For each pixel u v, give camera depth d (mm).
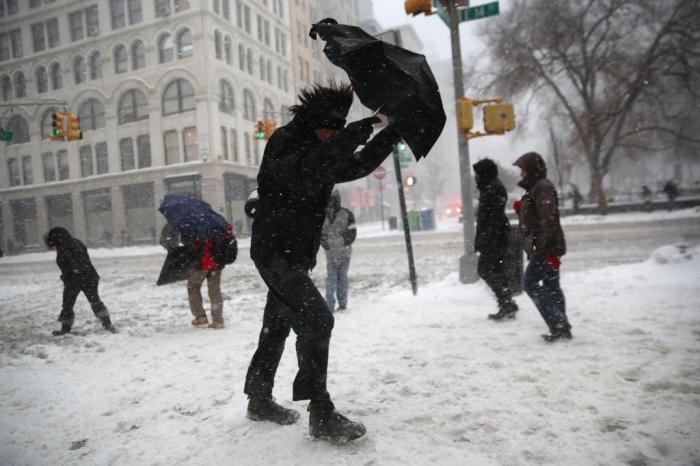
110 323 6484
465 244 7848
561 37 26656
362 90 2391
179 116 34906
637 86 26344
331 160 2232
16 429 3285
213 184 34094
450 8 8172
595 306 5824
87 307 8711
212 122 34062
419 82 2314
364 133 2260
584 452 2516
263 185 2660
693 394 3154
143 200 36625
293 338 5387
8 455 2889
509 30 28406
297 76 47438
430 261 12867
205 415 3344
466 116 7746
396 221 31438
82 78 38344
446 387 3539
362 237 25859
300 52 48406
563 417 2924
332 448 2666
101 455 2822
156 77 35188
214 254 6156
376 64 2346
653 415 2877
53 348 5602
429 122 2338
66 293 6367
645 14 26219
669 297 5883
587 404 3082
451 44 8367
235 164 36219
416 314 6281
